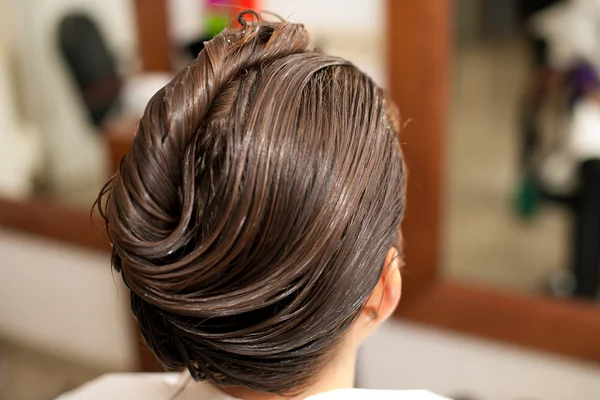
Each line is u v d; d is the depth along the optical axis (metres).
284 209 0.33
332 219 0.33
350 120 0.35
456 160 1.15
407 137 1.04
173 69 1.23
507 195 1.19
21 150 1.46
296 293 0.35
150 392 0.52
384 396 0.42
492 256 1.17
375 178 0.35
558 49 1.22
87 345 1.60
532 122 1.23
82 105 1.33
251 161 0.32
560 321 1.09
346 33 1.06
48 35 1.35
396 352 1.26
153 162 0.34
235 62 0.36
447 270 1.17
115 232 0.35
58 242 1.46
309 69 0.36
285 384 0.39
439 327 1.18
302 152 0.33
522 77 1.21
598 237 1.14
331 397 0.41
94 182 1.40
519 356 1.15
